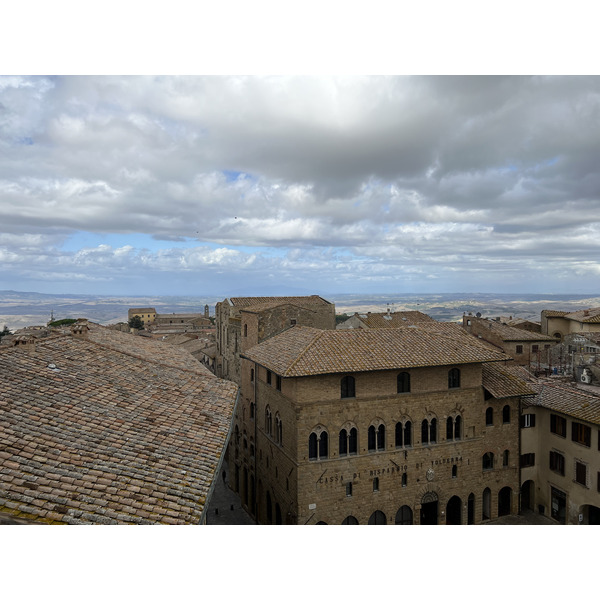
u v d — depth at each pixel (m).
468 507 45.62
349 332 45.06
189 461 20.03
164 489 17.33
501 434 46.97
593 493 43.12
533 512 49.88
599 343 72.38
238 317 66.94
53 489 15.19
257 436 49.41
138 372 29.61
